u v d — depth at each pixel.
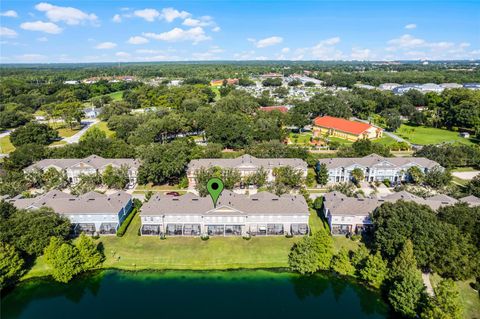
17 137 150.38
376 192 104.31
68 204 82.31
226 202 82.31
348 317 58.12
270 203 81.81
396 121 182.62
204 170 103.62
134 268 70.06
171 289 64.56
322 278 67.81
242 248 75.75
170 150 108.88
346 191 93.88
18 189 96.88
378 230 69.50
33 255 72.31
